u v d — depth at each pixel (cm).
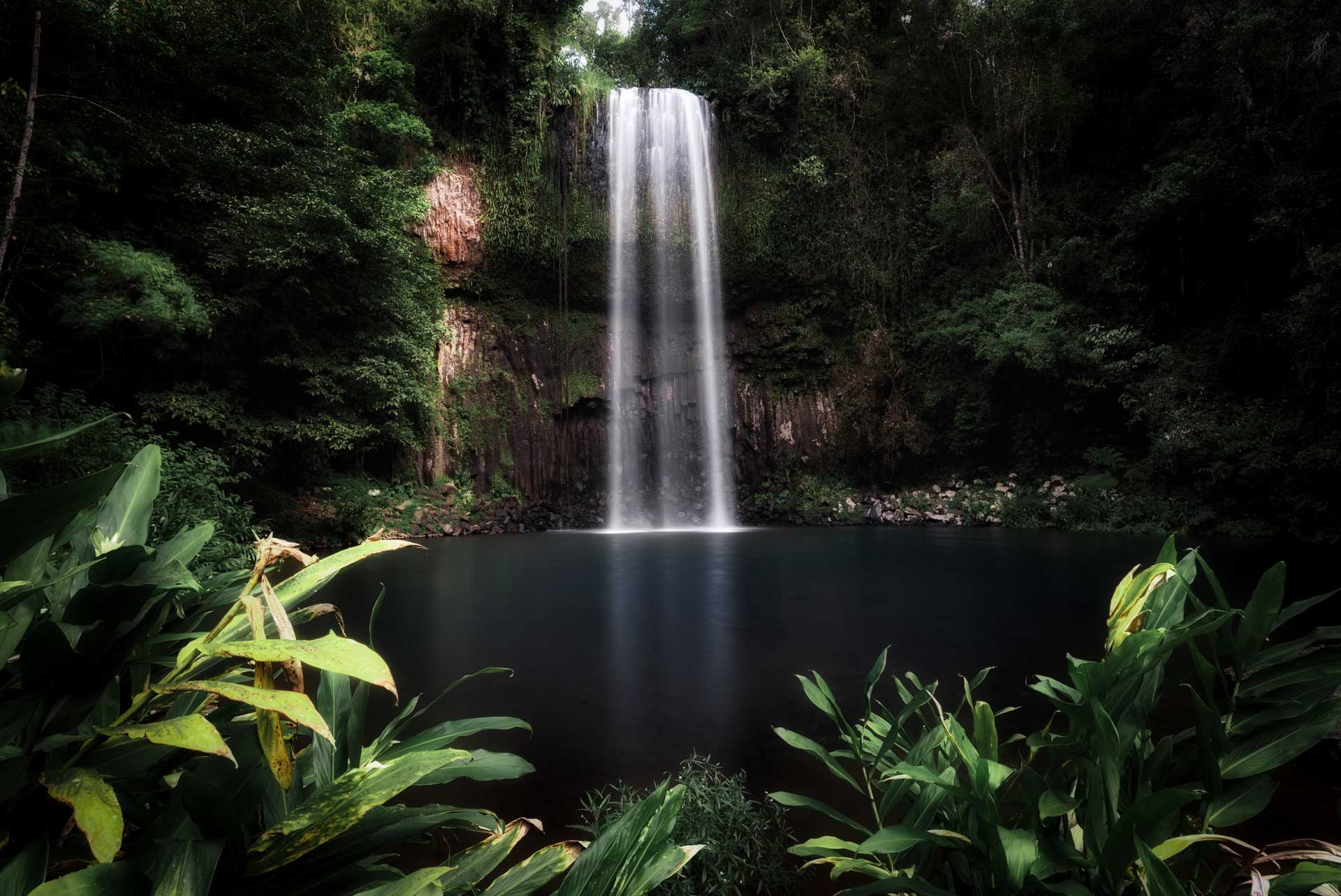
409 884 83
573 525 2188
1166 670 143
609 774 337
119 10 1066
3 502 71
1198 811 144
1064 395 2055
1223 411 1634
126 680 113
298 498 1584
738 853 227
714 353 2497
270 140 1336
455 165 2222
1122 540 1462
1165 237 1830
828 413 2453
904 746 184
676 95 2441
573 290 2394
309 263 1344
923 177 2462
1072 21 2116
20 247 988
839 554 1315
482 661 562
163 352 1147
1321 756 327
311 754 129
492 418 2236
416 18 2209
